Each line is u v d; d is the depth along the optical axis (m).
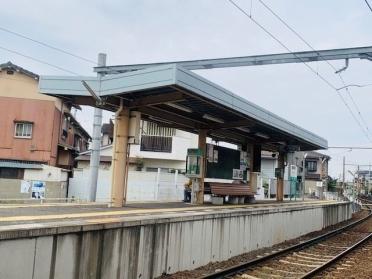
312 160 68.50
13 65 31.48
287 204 23.47
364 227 28.94
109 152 37.94
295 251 15.48
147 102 14.02
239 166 21.89
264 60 17.94
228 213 13.11
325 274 11.69
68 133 38.16
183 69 11.75
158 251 9.91
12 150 31.39
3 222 7.80
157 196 27.94
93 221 8.41
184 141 37.06
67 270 7.38
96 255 8.03
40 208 11.86
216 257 12.46
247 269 11.48
